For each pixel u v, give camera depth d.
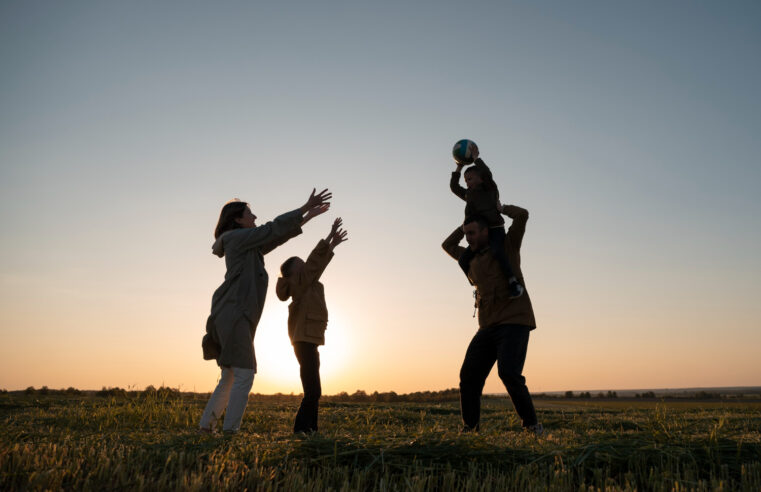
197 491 2.34
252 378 4.52
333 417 6.65
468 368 5.14
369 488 2.68
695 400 33.03
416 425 6.35
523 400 4.75
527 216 5.05
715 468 3.00
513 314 4.91
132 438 3.73
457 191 5.92
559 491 2.58
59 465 2.56
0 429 3.80
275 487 2.47
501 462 3.03
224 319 4.51
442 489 2.68
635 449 3.22
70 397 10.68
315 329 5.15
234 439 3.52
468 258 5.29
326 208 4.91
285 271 5.30
